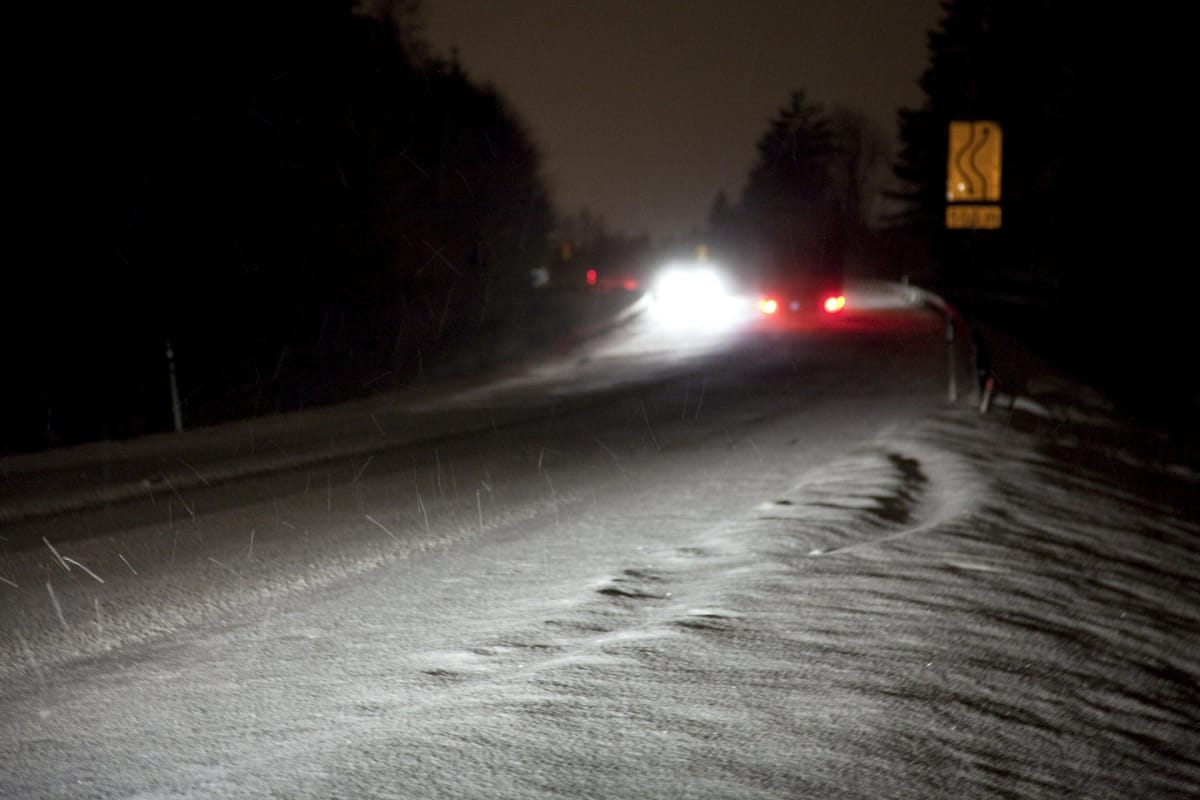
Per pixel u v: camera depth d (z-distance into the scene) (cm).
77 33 2198
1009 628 607
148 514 1088
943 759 422
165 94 2392
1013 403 1878
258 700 528
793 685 497
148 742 478
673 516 990
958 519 898
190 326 2486
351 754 434
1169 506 1168
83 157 2230
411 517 1030
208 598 749
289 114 2777
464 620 659
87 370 2225
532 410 2028
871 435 1544
